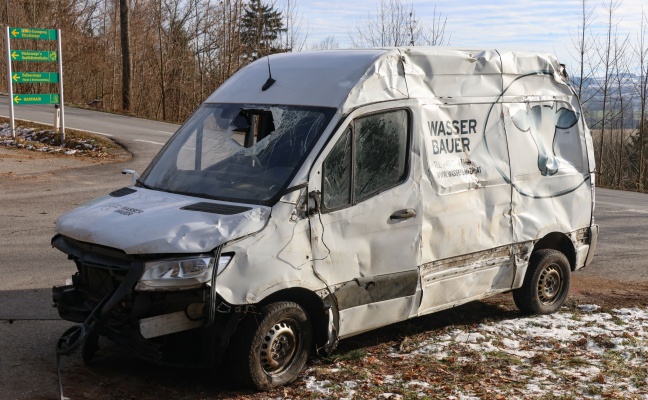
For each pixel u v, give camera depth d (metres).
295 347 5.40
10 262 8.80
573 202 7.63
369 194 5.70
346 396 5.17
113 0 45.25
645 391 5.55
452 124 6.41
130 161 18.00
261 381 5.18
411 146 6.00
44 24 40.72
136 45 42.47
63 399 4.95
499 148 6.85
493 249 6.83
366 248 5.69
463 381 5.59
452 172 6.36
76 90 41.09
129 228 5.01
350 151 5.58
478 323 7.27
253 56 42.06
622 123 34.72
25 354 5.81
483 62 6.79
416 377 5.62
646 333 7.12
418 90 6.16
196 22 43.34
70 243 5.41
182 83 41.53
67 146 19.77
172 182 5.82
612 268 10.15
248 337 5.09
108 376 5.45
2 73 37.28
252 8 42.09
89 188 14.23
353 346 6.39
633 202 17.06
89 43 41.69
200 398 5.09
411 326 7.04
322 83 5.80
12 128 20.05
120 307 4.93
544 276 7.50
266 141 5.66
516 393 5.37
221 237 4.89
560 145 7.55
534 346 6.65
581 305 8.14
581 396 5.37
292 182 5.25
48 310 7.00
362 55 5.98
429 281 6.25
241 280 4.96
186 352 5.16
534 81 7.32
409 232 6.00
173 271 4.77
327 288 5.45
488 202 6.71
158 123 27.64
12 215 11.59
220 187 5.54
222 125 6.01
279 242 5.14
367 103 5.71
